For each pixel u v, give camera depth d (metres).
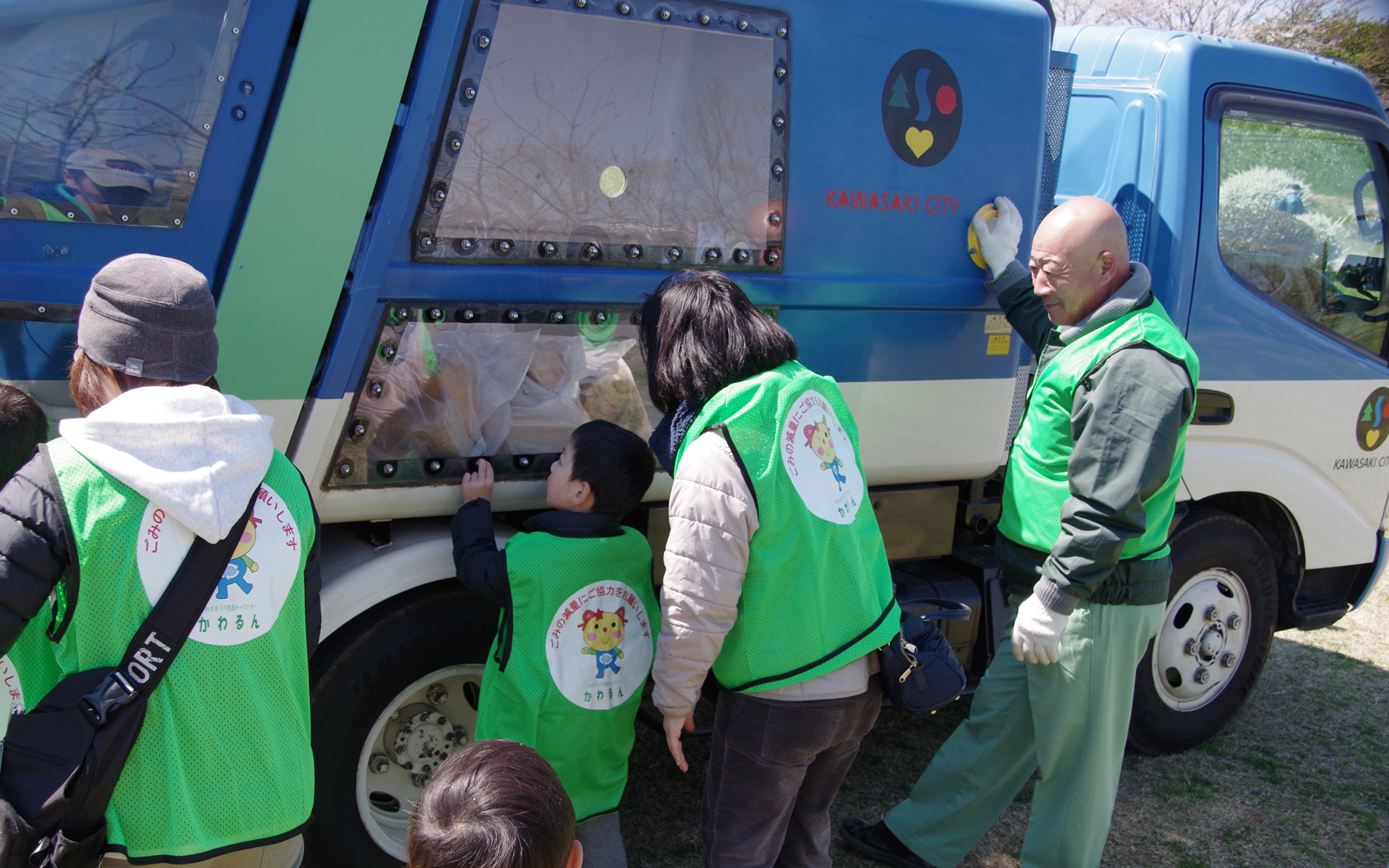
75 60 1.93
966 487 3.27
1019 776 2.84
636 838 3.08
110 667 1.48
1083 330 2.46
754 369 2.04
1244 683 3.91
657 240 2.45
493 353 2.32
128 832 1.50
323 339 2.14
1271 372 3.54
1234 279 3.44
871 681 2.16
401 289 2.18
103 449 1.46
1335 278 3.71
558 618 2.18
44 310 1.96
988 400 3.02
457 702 2.67
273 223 2.06
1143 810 3.46
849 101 2.62
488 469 2.36
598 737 2.23
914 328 2.83
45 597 1.44
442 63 2.12
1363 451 3.85
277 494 1.67
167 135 1.99
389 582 2.35
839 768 2.29
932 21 2.70
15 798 1.42
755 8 2.46
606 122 2.33
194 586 1.51
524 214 2.29
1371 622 5.38
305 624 1.74
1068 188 3.69
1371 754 3.94
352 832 2.44
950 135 2.77
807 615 1.99
